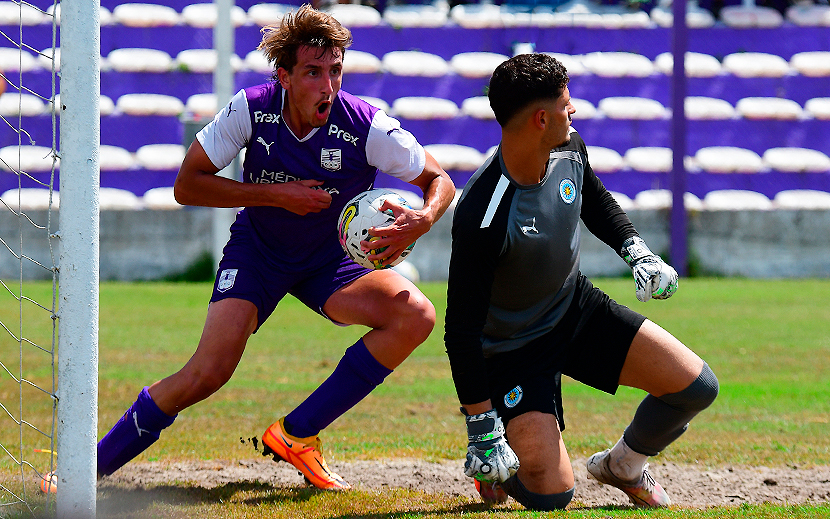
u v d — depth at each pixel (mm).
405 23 72750
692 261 57375
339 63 12453
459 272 11625
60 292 10469
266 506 12688
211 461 16062
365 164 13477
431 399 23156
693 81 69562
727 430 19516
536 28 72125
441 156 62812
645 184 64125
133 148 64500
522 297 12305
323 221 13680
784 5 77688
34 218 52969
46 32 67125
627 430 13273
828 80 69688
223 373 12906
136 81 66875
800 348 31859
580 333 13000
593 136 66812
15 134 62062
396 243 12773
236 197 12883
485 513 12039
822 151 67188
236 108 12945
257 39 69250
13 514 11492
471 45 71938
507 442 12336
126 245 53812
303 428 13688
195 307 41594
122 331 34469
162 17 70562
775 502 13477
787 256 57375
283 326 36750
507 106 11203
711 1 76562
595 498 14102
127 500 12945
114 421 19297
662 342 12688
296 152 13117
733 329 36094
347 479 14891
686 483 14914
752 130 67062
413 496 13578
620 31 72312
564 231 12078
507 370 12625
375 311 13352
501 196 11570
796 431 19422
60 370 10461
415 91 68250
